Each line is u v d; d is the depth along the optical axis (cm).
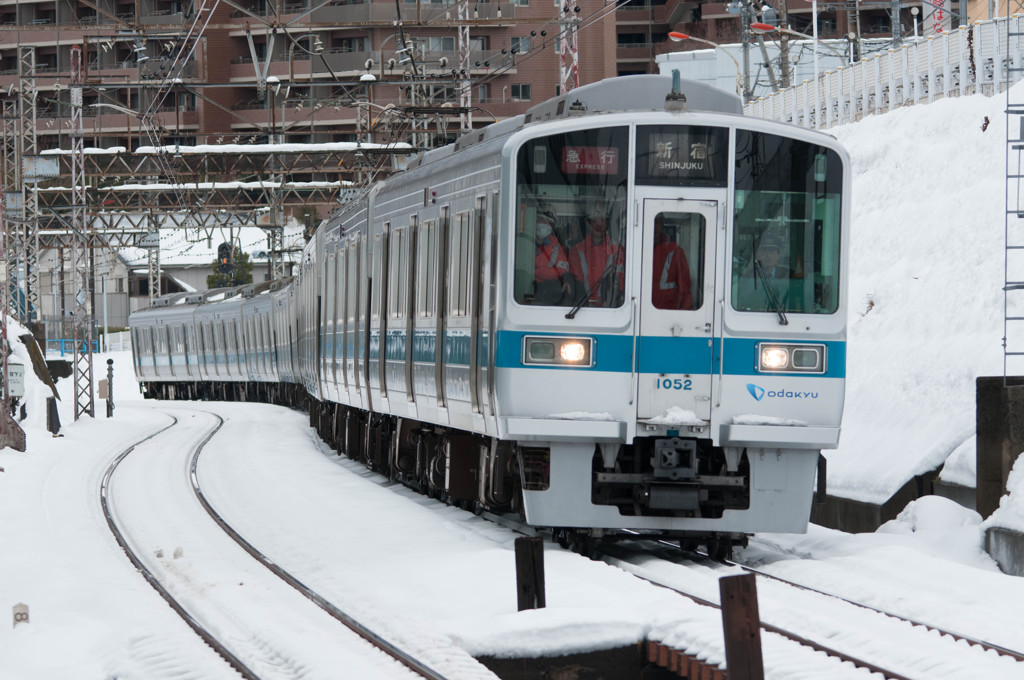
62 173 8844
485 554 2545
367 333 4044
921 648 1803
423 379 3294
